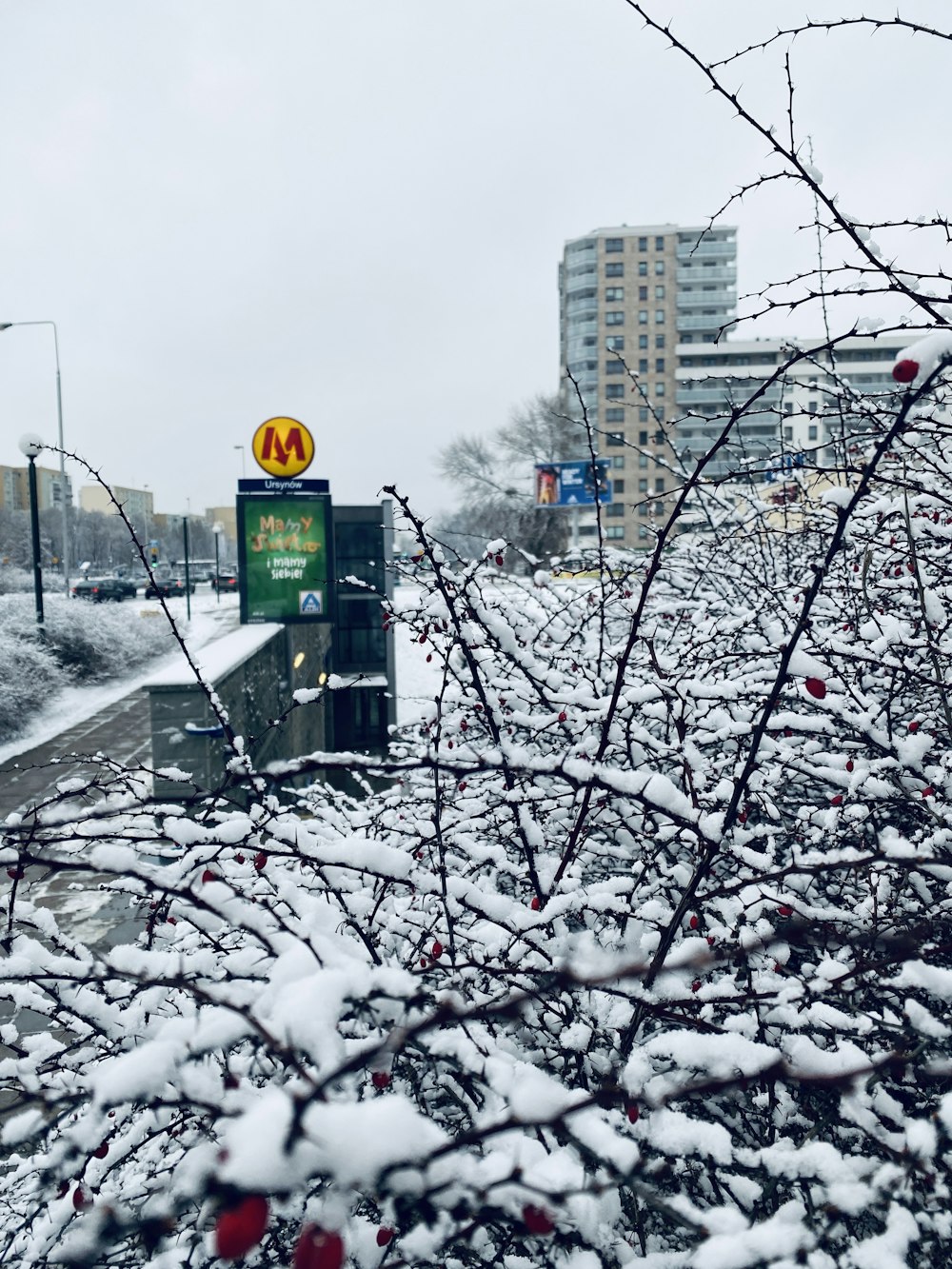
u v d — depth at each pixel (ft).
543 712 13.62
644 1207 7.20
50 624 71.10
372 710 55.98
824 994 7.01
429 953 8.34
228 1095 5.30
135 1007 7.58
